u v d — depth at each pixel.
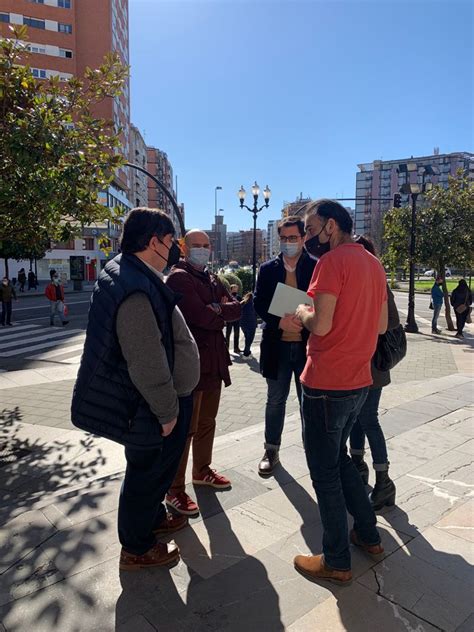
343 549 2.19
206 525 2.72
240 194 19.55
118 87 4.51
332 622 1.94
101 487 3.22
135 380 1.95
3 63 3.92
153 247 2.14
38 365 9.15
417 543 2.53
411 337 12.38
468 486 3.21
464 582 2.21
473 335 12.87
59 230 4.64
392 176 132.12
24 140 3.67
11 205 4.04
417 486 3.21
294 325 2.81
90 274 47.00
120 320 1.92
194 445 3.20
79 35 52.03
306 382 2.19
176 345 2.21
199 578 2.24
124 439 2.04
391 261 14.30
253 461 3.67
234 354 9.55
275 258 3.54
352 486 2.36
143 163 90.81
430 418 4.66
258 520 2.78
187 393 2.29
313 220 2.27
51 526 2.67
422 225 13.47
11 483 3.69
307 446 2.22
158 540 2.48
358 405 2.21
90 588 2.16
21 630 1.89
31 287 33.72
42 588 2.15
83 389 2.01
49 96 4.25
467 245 12.67
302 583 2.20
